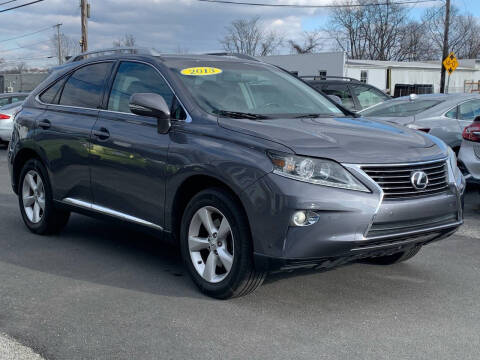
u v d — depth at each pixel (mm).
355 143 4113
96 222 6945
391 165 3984
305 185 3793
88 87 5691
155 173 4672
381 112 9781
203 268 4445
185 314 4055
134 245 5930
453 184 4367
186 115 4633
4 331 3752
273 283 4711
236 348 3520
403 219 4000
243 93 5023
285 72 5859
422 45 74750
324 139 4090
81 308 4160
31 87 54969
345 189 3834
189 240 4488
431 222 4211
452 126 9039
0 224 6809
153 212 4773
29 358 3367
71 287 4617
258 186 3904
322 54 42125
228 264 4223
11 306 4195
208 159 4227
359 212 3824
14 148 6363
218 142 4266
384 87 45688
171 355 3422
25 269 5090
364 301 4348
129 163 4906
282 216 3803
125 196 5020
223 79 5117
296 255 3811
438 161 4285
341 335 3723
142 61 5270
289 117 4785
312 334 3734
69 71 6051
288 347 3539
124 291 4527
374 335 3729
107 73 5555
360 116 5398
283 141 3988
